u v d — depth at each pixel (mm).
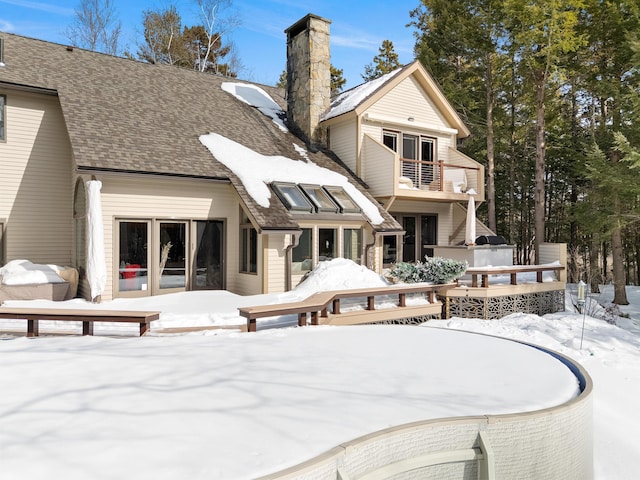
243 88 17969
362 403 3209
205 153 12211
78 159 9680
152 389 3426
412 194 14672
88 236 9781
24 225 11695
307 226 11883
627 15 16000
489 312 10812
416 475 2699
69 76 12852
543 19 15516
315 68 15945
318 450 2418
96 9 29641
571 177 24953
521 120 23406
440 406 3189
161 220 11102
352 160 15352
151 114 12969
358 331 6281
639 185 13938
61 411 2926
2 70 11492
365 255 13070
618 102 16562
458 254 13086
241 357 4590
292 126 16562
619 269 16547
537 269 11945
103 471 2158
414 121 16531
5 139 11445
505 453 2998
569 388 3783
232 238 12109
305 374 3996
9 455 2301
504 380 3957
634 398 6004
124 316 6379
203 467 2213
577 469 3451
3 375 3730
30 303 9062
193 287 11562
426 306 10078
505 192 27469
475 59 20156
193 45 31734
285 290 11375
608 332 9438
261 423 2779
